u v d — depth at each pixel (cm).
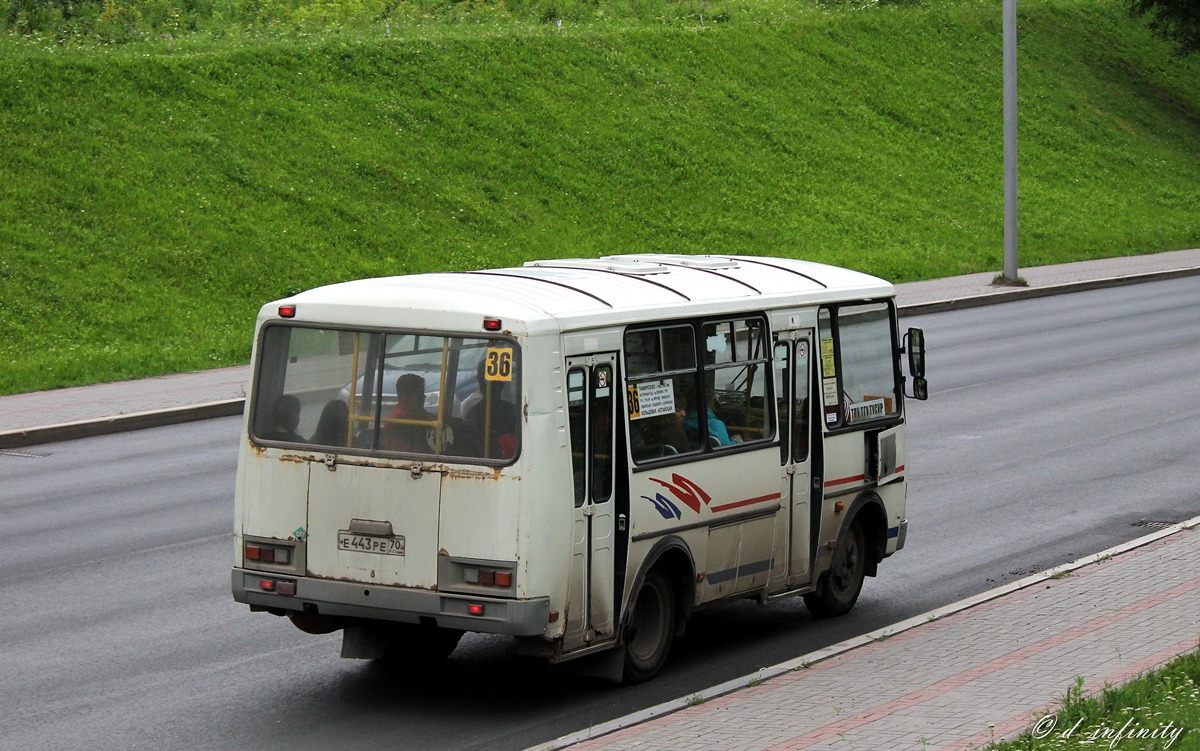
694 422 1672
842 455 1919
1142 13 10781
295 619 1583
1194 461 2952
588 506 1501
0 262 4644
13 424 3391
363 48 6912
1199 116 10400
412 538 1474
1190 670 1425
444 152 6481
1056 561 2208
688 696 1494
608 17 8631
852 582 1981
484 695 1565
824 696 1465
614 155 7094
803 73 8719
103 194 5178
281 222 5475
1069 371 4219
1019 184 8494
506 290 1534
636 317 1577
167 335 4600
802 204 7375
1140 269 6975
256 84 6272
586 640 1509
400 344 1499
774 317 1802
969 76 9494
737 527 1730
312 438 1537
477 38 7488
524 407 1441
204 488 2766
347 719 1472
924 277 6694
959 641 1681
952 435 3281
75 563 2164
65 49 6003
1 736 1402
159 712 1487
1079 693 1352
